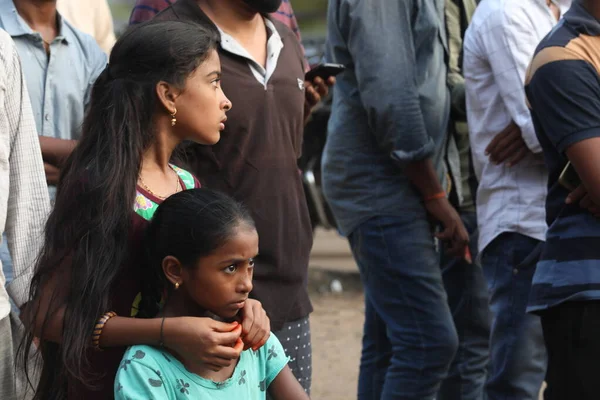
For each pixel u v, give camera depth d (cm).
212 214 324
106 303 328
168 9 448
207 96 356
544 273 444
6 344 363
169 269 329
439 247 648
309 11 2138
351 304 1134
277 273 441
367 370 618
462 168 646
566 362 438
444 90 584
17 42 506
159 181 358
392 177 566
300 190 459
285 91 451
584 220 434
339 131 584
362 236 571
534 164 544
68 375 341
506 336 546
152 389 317
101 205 330
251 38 453
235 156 433
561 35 440
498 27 545
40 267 334
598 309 427
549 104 436
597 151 421
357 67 554
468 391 638
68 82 517
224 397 330
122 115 344
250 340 333
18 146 370
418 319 557
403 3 554
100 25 656
